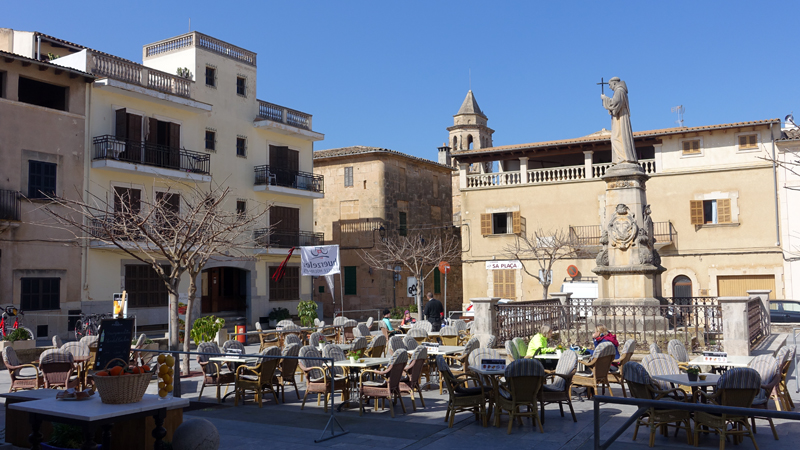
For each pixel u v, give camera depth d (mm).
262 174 35062
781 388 10266
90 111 27562
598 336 12875
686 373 10383
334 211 43719
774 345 16016
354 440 9031
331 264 22938
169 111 30656
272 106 36469
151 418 7145
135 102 29203
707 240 33156
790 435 9062
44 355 12062
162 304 29828
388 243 40750
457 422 10203
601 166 35656
